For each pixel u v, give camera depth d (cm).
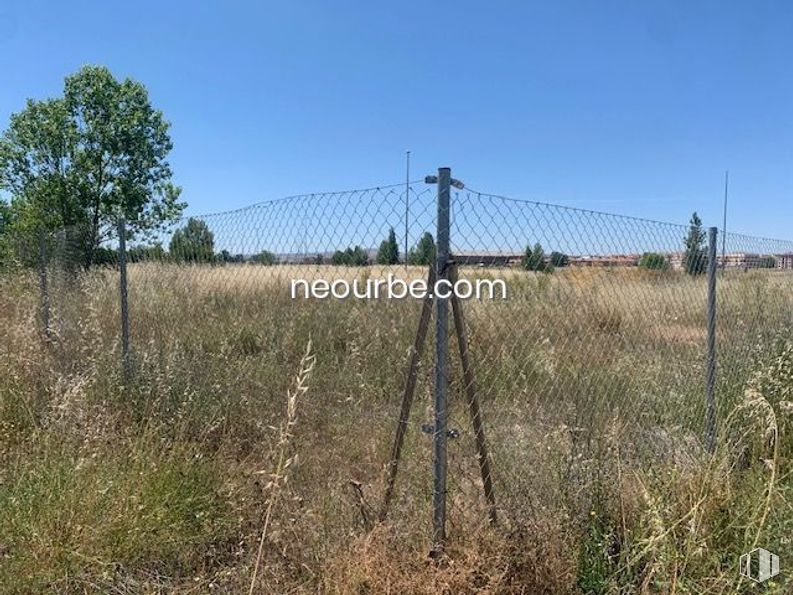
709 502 304
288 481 338
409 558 257
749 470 358
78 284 580
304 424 443
